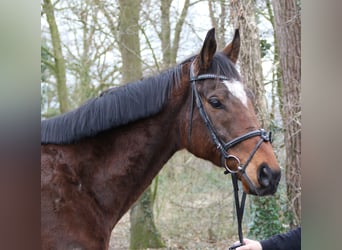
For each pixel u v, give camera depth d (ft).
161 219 25.53
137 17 23.82
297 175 15.58
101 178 7.69
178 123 8.18
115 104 7.79
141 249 24.08
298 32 15.19
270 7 21.75
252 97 8.00
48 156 7.43
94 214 7.50
